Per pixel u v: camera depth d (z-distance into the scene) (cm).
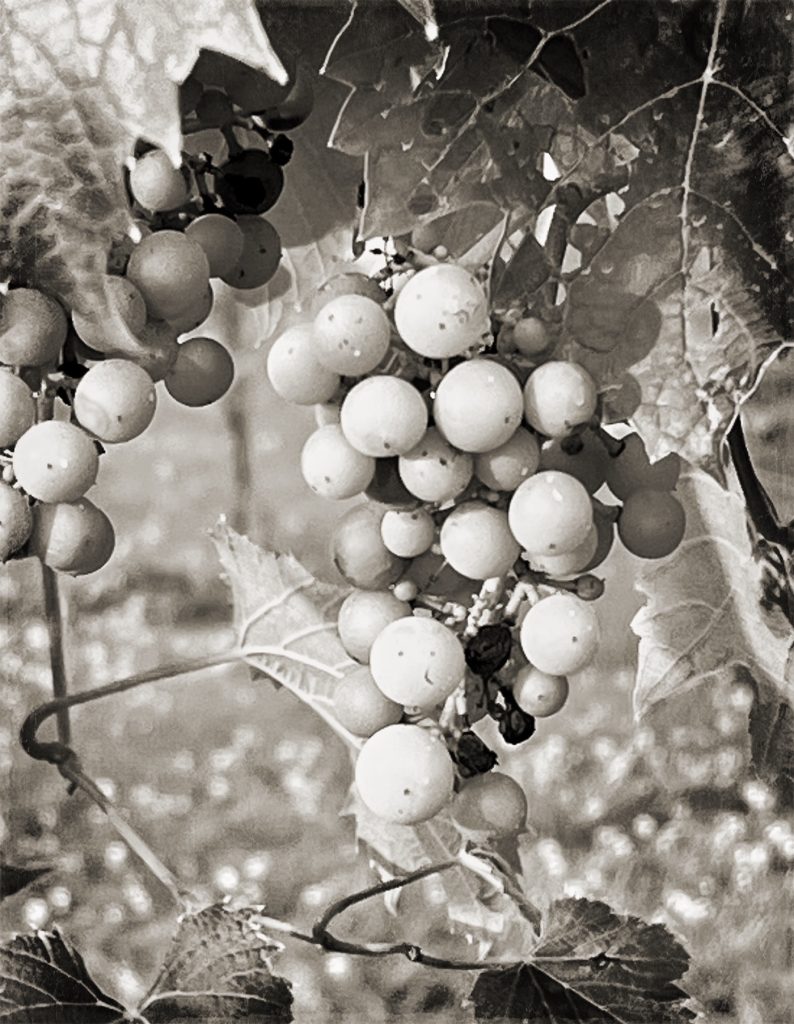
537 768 185
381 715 63
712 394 62
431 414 61
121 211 58
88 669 228
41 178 58
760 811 151
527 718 64
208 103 66
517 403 60
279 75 57
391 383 60
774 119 62
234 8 57
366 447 60
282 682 74
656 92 62
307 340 62
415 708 61
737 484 66
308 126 69
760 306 62
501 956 68
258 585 74
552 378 60
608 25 62
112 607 244
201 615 242
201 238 65
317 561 238
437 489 60
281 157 67
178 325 65
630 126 62
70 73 58
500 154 62
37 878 74
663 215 62
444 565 63
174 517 266
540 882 84
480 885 71
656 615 68
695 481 67
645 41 62
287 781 195
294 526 250
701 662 68
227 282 68
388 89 61
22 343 60
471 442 60
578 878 162
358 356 60
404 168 61
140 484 272
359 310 60
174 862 176
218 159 70
